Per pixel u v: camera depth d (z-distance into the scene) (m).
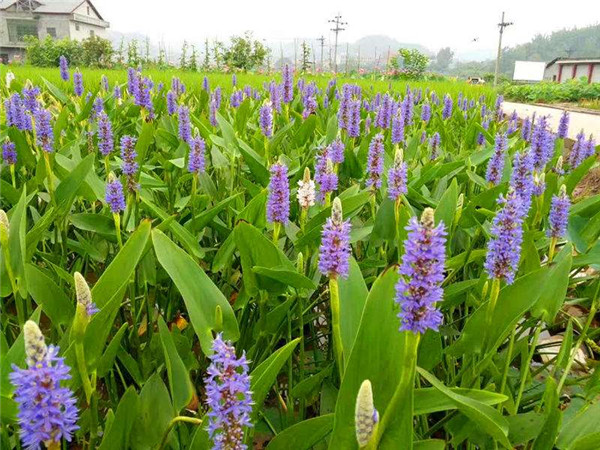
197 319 1.58
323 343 2.48
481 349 1.76
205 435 1.30
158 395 1.50
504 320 1.71
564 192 2.20
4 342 1.46
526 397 1.99
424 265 1.11
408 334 1.14
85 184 2.63
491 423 1.27
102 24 63.53
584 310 3.01
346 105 3.99
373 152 2.63
